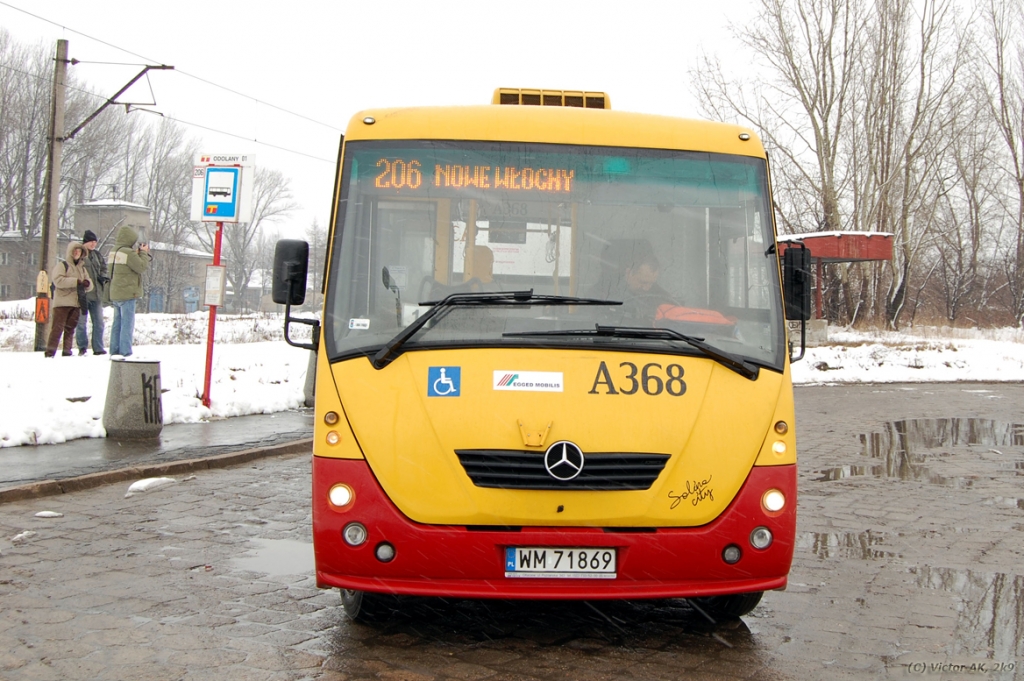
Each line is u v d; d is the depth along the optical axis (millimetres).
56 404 11367
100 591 5809
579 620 5629
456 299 5113
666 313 5273
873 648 5180
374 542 4816
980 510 8992
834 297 43094
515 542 4773
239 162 12602
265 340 27062
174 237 72438
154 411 11172
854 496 9680
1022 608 5934
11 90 56719
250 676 4551
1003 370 28516
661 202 5504
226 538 7223
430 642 5160
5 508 7918
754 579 5008
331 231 5414
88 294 16422
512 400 4895
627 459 4859
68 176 59875
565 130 5605
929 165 41469
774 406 5133
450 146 5520
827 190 40031
